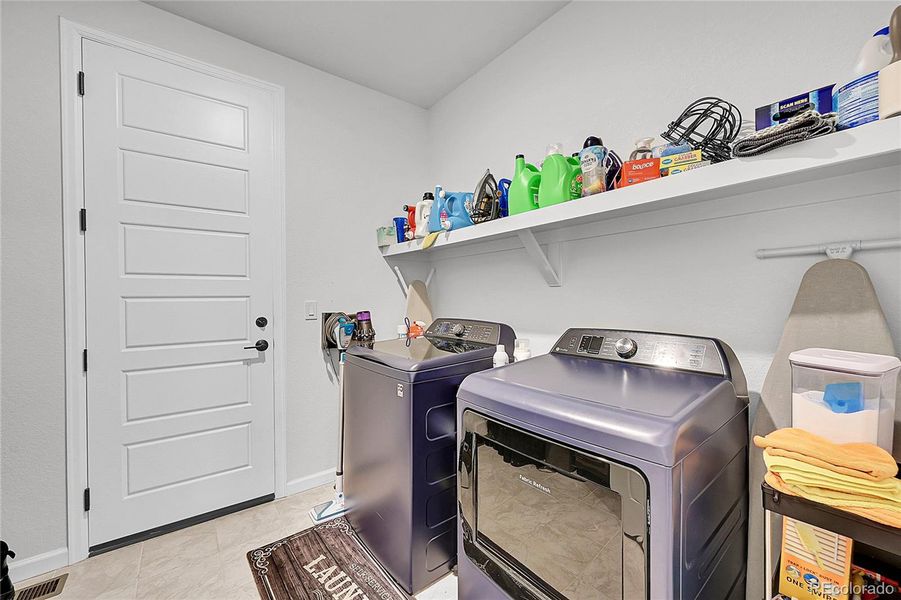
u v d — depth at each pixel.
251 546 1.70
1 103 1.51
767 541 0.83
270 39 2.08
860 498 0.67
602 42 1.65
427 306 2.63
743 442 1.07
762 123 1.02
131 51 1.78
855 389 0.77
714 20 1.30
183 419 1.91
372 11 1.87
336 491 2.07
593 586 0.85
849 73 1.04
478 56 2.22
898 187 0.95
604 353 1.35
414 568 1.37
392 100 2.68
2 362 1.51
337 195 2.42
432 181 2.81
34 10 1.57
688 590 0.78
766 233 1.19
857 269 0.99
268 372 2.16
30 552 1.54
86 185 1.67
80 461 1.65
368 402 1.61
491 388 1.11
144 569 1.56
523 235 1.70
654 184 1.15
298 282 2.27
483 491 1.13
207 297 1.98
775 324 1.17
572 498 0.89
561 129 1.84
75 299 1.65
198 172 1.96
